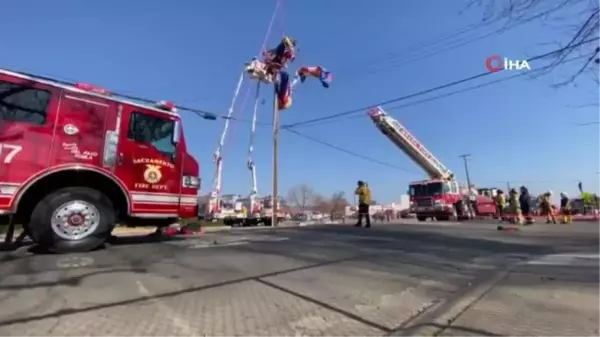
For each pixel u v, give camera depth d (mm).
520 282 4824
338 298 4062
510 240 9641
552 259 6648
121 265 5246
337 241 8656
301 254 6539
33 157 5992
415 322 3479
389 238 9609
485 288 4543
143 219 7418
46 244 6148
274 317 3463
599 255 7066
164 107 7684
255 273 4988
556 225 15914
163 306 3600
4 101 5883
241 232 10898
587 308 3756
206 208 16562
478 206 28969
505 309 3770
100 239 6562
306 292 4223
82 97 6578
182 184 7762
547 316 3551
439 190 25547
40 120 6125
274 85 18906
